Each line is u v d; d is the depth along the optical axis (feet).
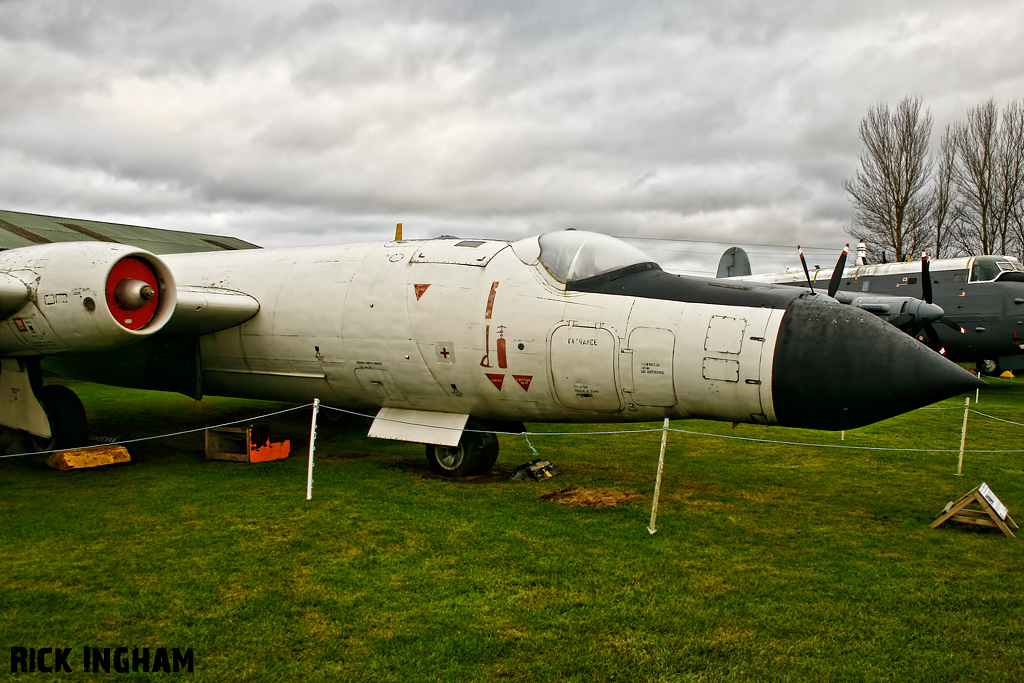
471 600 13.94
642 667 11.47
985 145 103.96
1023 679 11.27
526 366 21.33
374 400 25.13
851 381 17.79
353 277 24.62
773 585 14.94
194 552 16.43
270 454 26.91
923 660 11.85
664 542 17.61
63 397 25.94
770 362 18.35
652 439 32.94
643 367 19.80
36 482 22.98
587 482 23.99
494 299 21.90
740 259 81.15
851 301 50.29
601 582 14.93
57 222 68.54
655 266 22.40
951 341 57.21
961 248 109.70
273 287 26.14
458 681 11.00
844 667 11.57
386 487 22.79
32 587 14.32
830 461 28.32
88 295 20.99
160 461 26.55
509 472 25.54
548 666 11.45
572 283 21.40
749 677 11.25
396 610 13.46
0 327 23.08
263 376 26.76
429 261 23.68
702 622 13.14
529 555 16.48
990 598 14.40
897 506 21.57
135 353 28.37
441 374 22.75
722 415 19.67
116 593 14.08
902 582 15.24
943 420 39.65
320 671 11.25
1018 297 53.72
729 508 21.01
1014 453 29.99
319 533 17.90
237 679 10.99
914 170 108.78
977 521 19.22
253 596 14.01
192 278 28.68
